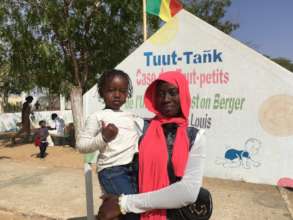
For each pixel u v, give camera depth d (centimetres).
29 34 1061
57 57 1077
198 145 218
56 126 1360
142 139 234
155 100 244
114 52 1179
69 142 1254
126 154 275
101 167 278
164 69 791
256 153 711
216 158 749
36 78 1139
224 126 739
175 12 837
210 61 746
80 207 573
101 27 1112
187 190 208
